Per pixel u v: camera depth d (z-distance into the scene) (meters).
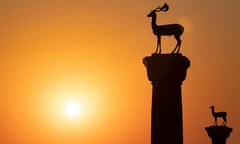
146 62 83.62
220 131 119.81
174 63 81.62
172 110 81.56
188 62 83.25
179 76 81.94
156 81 82.50
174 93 81.81
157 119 81.81
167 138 81.00
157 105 82.12
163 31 85.38
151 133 82.12
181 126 81.94
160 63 82.00
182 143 81.81
